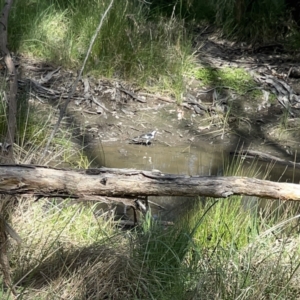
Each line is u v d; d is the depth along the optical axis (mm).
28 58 6656
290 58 7496
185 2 7992
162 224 3973
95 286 3256
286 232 3896
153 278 3305
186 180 2809
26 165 2764
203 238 3781
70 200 4094
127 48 6582
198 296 3168
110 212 4281
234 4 8031
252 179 2871
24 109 5262
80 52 6703
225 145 5879
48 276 3336
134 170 2812
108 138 5730
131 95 6391
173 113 6277
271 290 3281
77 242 3672
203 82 6793
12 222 3674
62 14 7004
